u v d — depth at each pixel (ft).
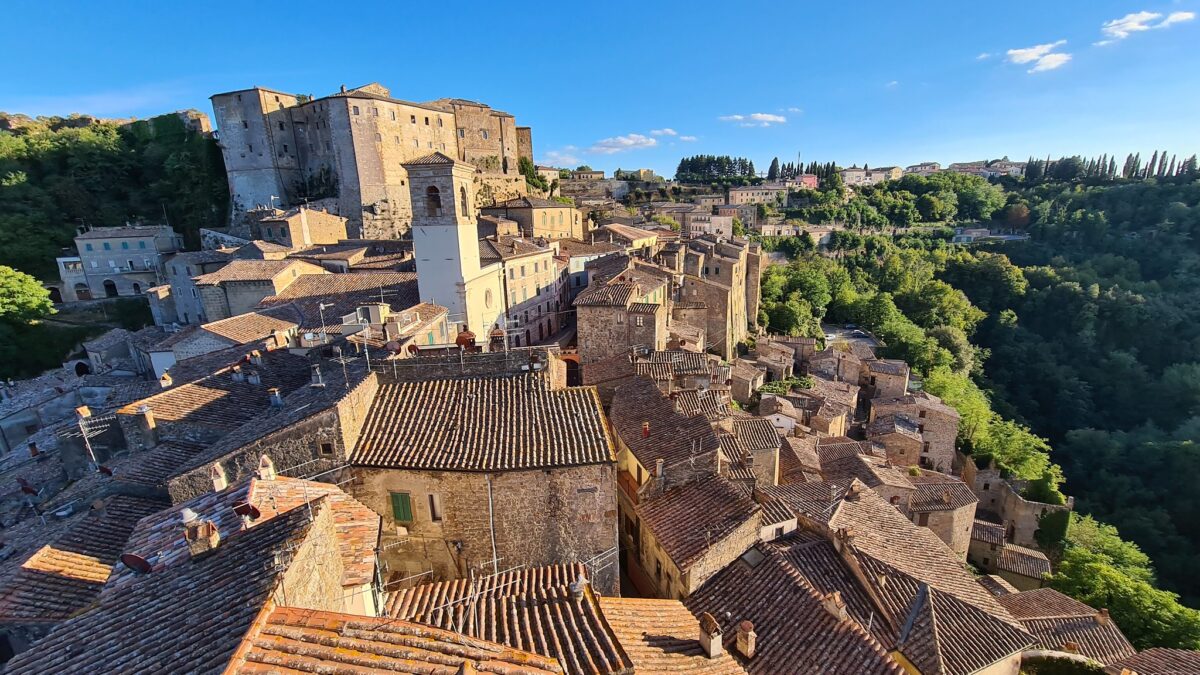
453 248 134.41
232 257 202.69
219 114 312.29
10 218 278.46
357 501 47.78
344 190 305.53
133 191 333.83
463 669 22.89
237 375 79.30
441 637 27.22
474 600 45.01
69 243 292.81
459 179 135.13
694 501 74.84
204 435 67.82
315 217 250.16
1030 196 544.62
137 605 31.89
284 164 321.52
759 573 67.21
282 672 23.31
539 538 54.49
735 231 434.71
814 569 73.00
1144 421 260.21
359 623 26.81
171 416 68.54
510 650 27.81
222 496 43.47
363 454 52.80
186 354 116.57
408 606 44.88
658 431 86.74
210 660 24.30
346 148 300.40
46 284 269.23
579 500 53.83
